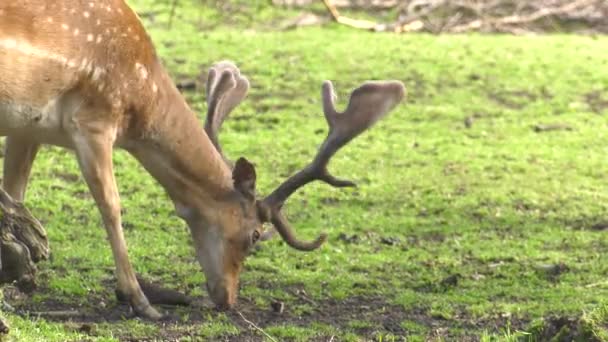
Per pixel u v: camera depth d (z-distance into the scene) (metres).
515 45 32.19
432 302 15.09
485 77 28.72
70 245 16.58
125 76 13.20
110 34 13.03
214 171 13.87
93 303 14.06
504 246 18.11
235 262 14.00
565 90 28.12
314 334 13.36
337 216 19.30
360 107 14.26
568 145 24.44
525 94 27.75
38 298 14.01
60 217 18.05
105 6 13.05
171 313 13.86
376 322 14.14
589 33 35.53
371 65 29.05
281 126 24.48
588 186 21.80
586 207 20.48
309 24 33.97
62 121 13.02
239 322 13.77
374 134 24.44
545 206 20.48
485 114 26.27
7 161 13.93
